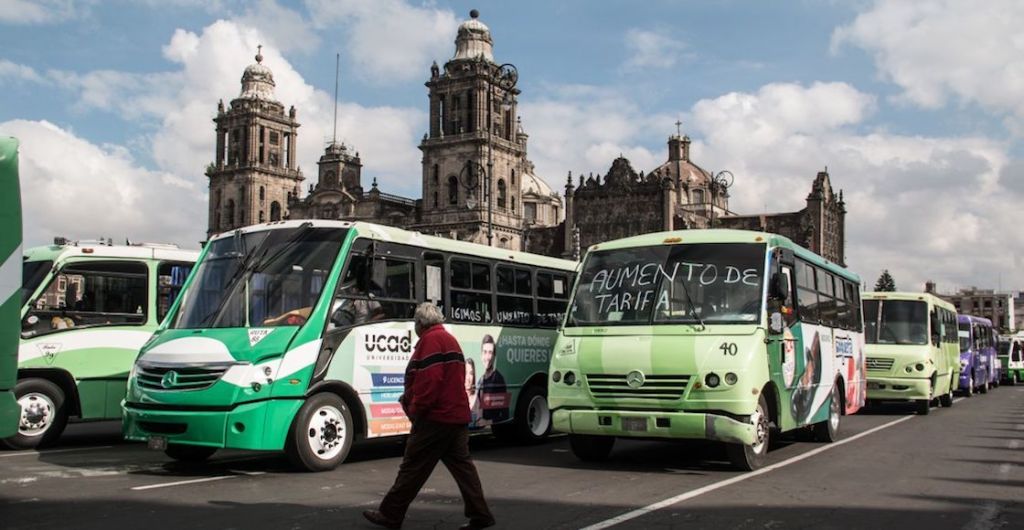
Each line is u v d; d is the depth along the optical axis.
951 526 10.80
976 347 43.72
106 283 19.38
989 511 11.78
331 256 15.55
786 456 17.31
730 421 14.32
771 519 11.05
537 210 128.38
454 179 99.00
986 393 45.75
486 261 19.23
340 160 115.94
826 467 15.73
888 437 21.23
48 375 18.41
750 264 15.63
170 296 20.36
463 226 96.25
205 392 13.85
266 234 15.77
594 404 15.23
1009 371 59.06
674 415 14.55
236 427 13.74
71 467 15.27
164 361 14.32
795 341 17.31
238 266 15.35
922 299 29.31
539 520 10.86
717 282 15.53
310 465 14.55
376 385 15.89
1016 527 10.80
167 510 11.30
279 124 127.06
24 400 17.92
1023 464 16.42
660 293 15.69
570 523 10.69
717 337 14.84
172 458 15.78
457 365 10.17
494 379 18.98
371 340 15.85
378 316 16.09
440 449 10.09
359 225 16.11
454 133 100.19
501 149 99.62
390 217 109.69
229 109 125.69
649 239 16.70
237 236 16.03
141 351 15.00
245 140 124.44
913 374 28.19
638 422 14.80
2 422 11.11
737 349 14.63
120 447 18.61
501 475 14.70
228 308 14.85
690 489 13.21
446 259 18.03
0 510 11.27
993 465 16.22
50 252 18.98
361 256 15.95
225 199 124.50
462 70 99.69
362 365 15.64
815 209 98.94
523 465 16.06
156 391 14.17
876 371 28.58
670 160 133.00
